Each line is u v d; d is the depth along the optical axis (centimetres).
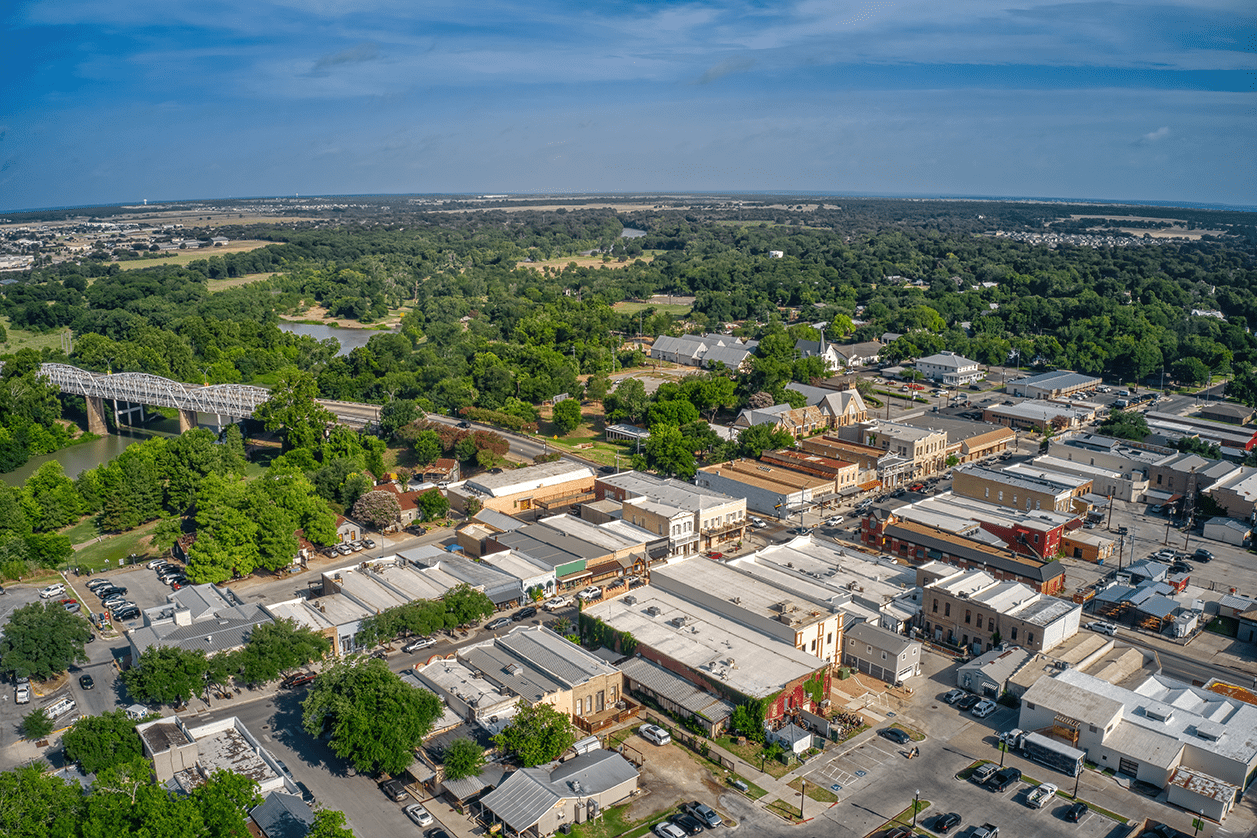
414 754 10425
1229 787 9831
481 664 12069
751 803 10038
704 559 15188
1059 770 10669
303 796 9988
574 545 16475
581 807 9650
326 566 16750
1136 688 11906
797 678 11581
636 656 12700
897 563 16350
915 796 10025
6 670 12300
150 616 13100
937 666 13238
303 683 12456
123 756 10062
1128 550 17500
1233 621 14412
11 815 8206
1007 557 15662
